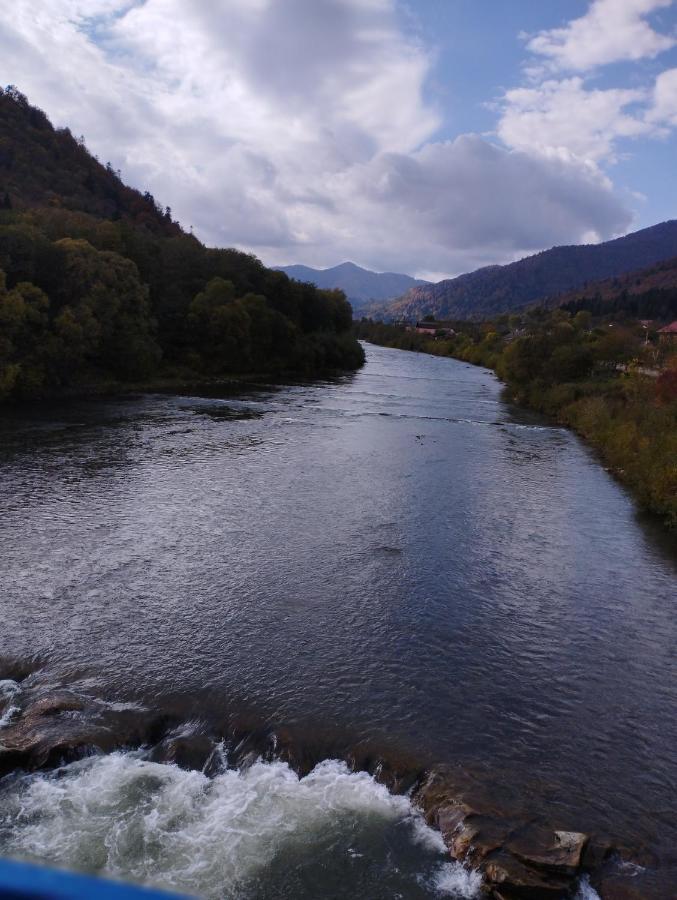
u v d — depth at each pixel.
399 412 58.91
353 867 10.45
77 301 56.47
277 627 17.69
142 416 47.66
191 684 14.95
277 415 52.62
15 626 16.86
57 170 160.12
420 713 14.45
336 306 120.62
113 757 12.65
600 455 43.84
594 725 14.42
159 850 10.53
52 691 14.29
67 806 11.33
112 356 61.53
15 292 48.91
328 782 12.33
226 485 30.70
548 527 27.64
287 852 10.66
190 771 12.40
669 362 58.84
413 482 33.38
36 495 27.23
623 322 153.38
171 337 75.25
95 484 29.39
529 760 13.14
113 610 17.98
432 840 11.09
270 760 12.96
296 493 30.05
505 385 90.75
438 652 17.00
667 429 40.12
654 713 14.99
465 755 13.16
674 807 12.05
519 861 10.37
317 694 14.88
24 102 184.00
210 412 51.75
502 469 37.84
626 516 30.03
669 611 20.31
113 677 15.00
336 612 18.72
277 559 22.14
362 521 26.59
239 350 80.12
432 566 22.44
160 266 79.12
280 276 101.56
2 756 12.09
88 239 70.69
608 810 11.84
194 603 18.67
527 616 19.33
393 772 12.63
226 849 10.64
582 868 10.45
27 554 21.20
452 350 161.12
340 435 45.31
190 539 23.44
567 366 69.88
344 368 103.44
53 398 52.91
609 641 18.19
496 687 15.64
